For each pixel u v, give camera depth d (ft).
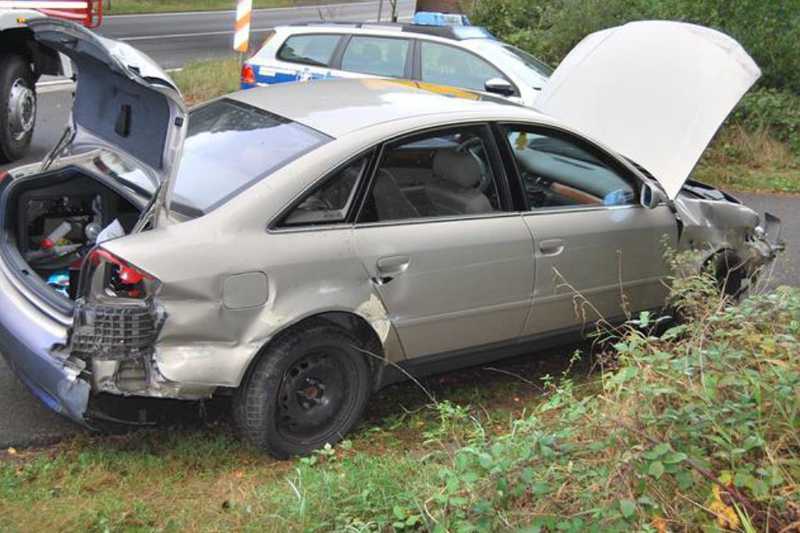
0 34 28.04
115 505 11.22
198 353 11.78
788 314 11.71
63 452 12.87
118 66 11.18
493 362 16.87
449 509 9.75
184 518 11.05
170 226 11.86
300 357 12.65
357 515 10.46
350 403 13.38
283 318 12.24
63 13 30.53
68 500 11.39
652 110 17.69
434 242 13.69
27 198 14.16
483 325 14.65
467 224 14.17
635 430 9.61
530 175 15.28
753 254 18.56
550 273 15.20
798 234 28.40
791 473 9.41
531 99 26.96
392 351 13.67
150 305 11.42
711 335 11.39
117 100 13.07
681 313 16.66
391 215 13.47
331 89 15.85
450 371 15.06
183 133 11.64
